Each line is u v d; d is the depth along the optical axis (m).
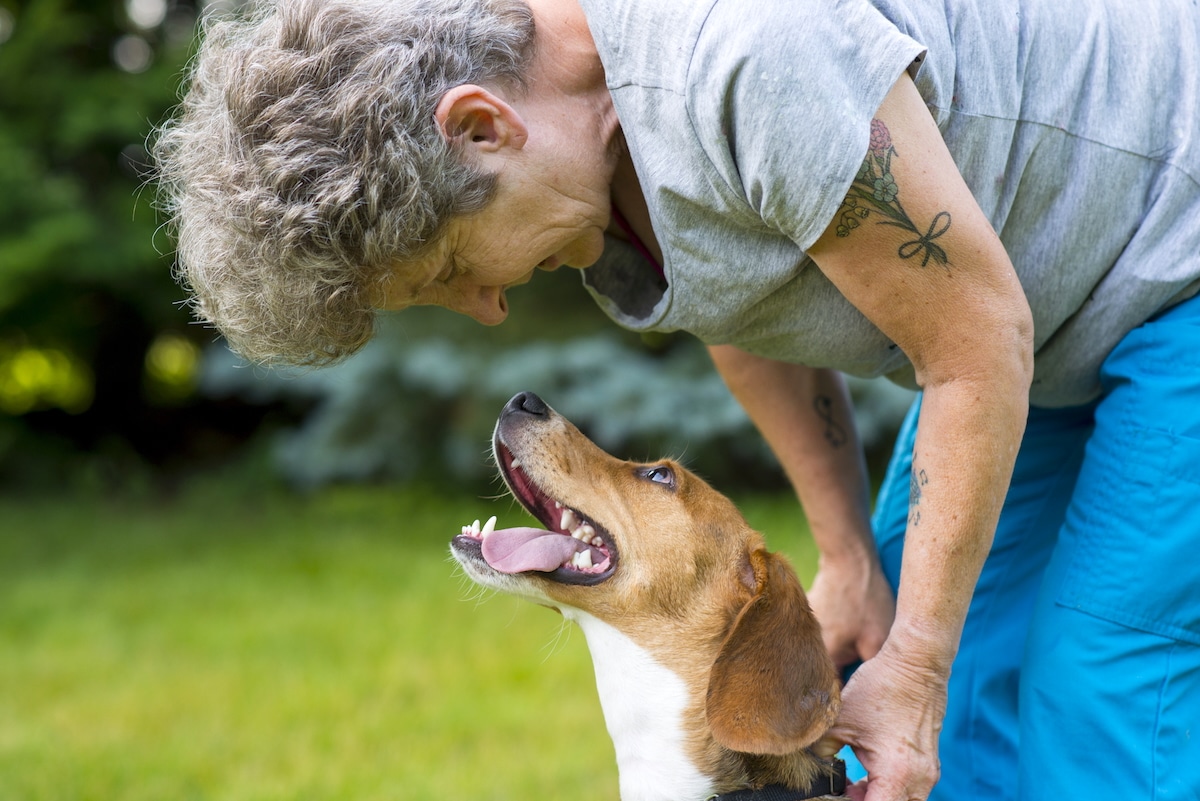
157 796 4.18
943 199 2.14
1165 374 2.39
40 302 11.73
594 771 4.31
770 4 2.07
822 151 2.07
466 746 4.64
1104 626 2.39
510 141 2.27
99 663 6.17
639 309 2.68
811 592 3.27
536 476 2.85
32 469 12.58
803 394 3.21
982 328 2.21
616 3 2.21
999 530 3.03
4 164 9.98
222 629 6.80
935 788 3.04
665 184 2.24
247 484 11.56
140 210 10.62
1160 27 2.44
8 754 4.69
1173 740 2.33
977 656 3.01
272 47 2.20
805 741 2.40
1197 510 2.30
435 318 9.60
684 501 2.81
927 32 2.23
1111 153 2.38
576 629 6.32
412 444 10.10
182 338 13.24
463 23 2.24
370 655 6.08
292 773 4.37
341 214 2.18
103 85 10.64
